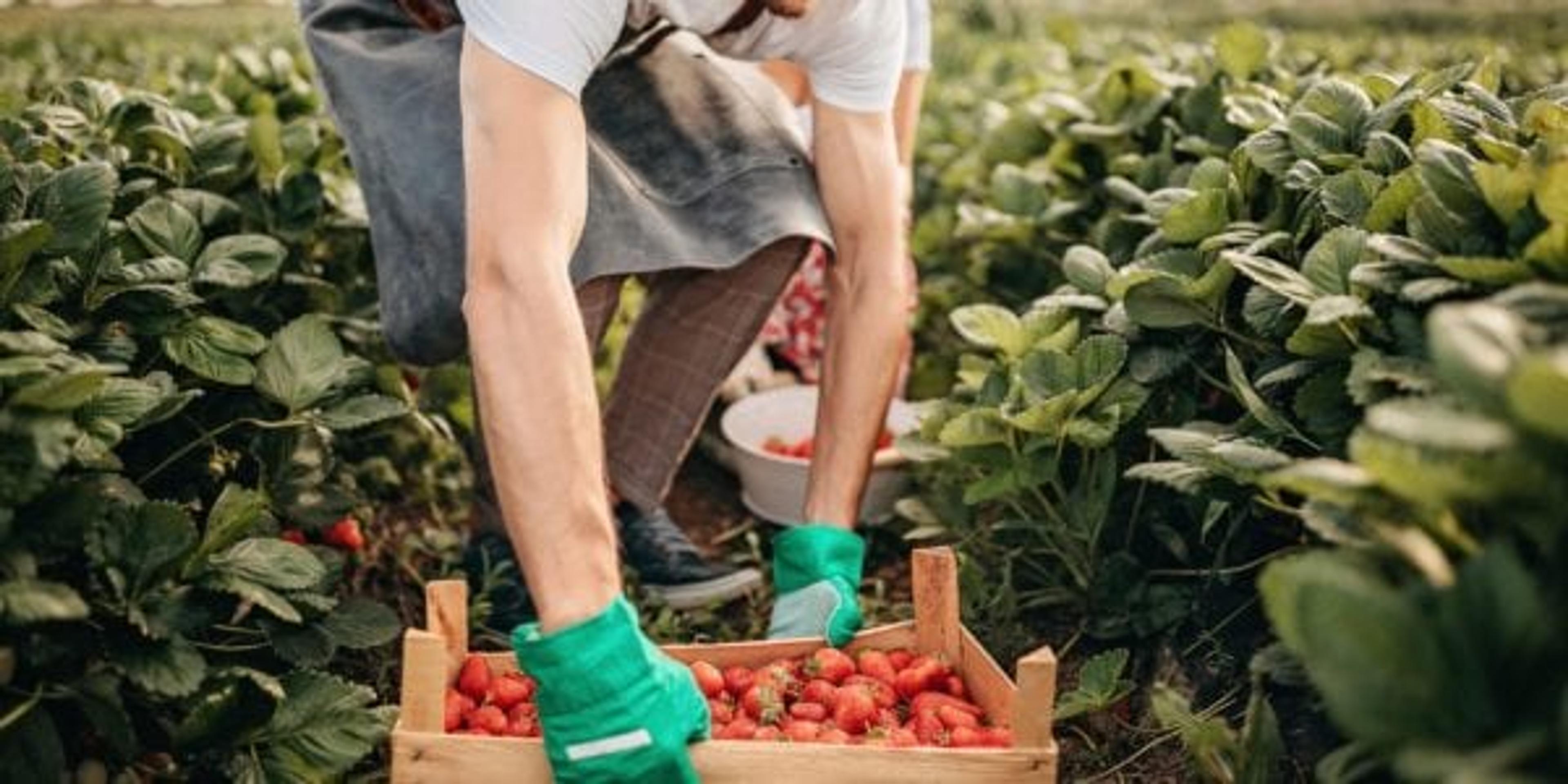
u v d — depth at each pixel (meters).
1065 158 3.78
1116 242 3.22
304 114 4.01
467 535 3.26
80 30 7.48
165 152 3.13
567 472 2.03
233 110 3.76
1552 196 1.82
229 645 2.40
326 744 2.20
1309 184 2.50
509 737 2.14
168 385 2.40
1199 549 2.77
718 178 2.66
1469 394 1.39
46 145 2.78
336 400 2.62
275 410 2.72
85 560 2.14
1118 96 3.65
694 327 2.86
